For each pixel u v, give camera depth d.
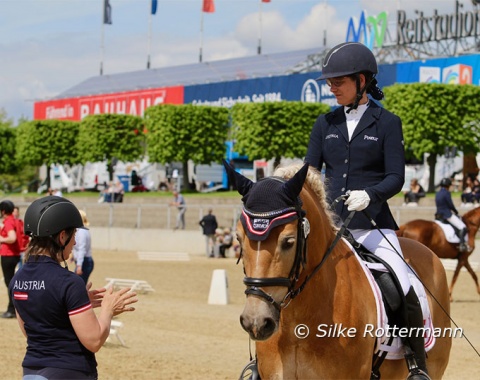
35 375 4.21
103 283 19.75
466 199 30.59
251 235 4.23
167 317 14.16
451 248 17.31
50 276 4.25
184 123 47.97
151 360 10.08
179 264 26.50
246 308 4.20
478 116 36.66
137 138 55.03
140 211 35.59
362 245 5.50
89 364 4.30
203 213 35.44
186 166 48.62
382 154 5.44
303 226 4.38
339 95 5.53
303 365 4.70
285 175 4.78
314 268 4.66
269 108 43.41
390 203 33.72
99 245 35.97
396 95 37.12
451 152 35.56
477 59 40.88
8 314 13.66
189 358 10.30
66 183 63.88
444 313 6.13
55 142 58.44
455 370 9.95
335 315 4.73
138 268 24.66
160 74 69.56
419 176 41.44
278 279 4.23
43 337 4.25
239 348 11.16
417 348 5.32
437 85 36.09
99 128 54.06
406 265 5.54
